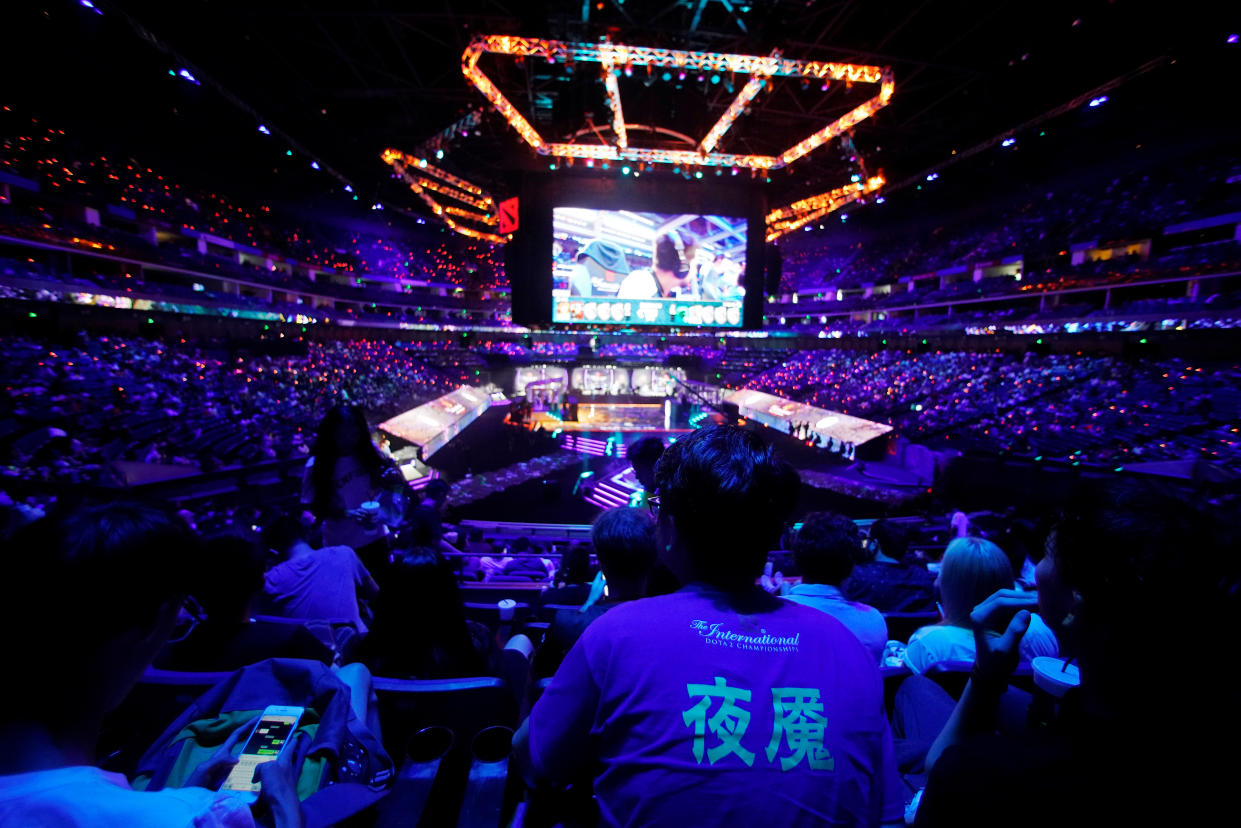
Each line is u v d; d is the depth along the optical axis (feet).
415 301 144.56
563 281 54.90
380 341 129.18
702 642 3.36
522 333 155.12
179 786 4.31
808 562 8.06
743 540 3.58
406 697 6.79
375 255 137.90
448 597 7.57
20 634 2.62
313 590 10.03
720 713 3.10
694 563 3.77
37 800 2.48
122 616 2.73
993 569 7.04
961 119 79.10
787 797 2.92
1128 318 74.79
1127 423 60.13
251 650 6.84
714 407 123.75
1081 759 2.48
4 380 48.88
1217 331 65.77
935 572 14.71
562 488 69.15
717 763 2.99
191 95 75.36
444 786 5.77
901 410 86.22
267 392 76.18
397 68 69.67
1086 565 2.54
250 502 38.83
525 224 54.13
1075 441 59.06
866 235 141.08
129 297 71.61
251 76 70.49
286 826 3.56
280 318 101.40
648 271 55.52
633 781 3.04
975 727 4.07
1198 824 2.15
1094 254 87.97
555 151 54.08
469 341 147.64
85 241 70.85
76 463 37.47
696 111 66.64
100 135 80.18
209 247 97.09
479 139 90.94
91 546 2.66
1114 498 2.64
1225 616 2.23
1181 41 58.44
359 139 91.25
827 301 141.49
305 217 125.59
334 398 84.23
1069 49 60.70
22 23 58.44
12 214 63.46
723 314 56.49
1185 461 42.91
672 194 54.60
